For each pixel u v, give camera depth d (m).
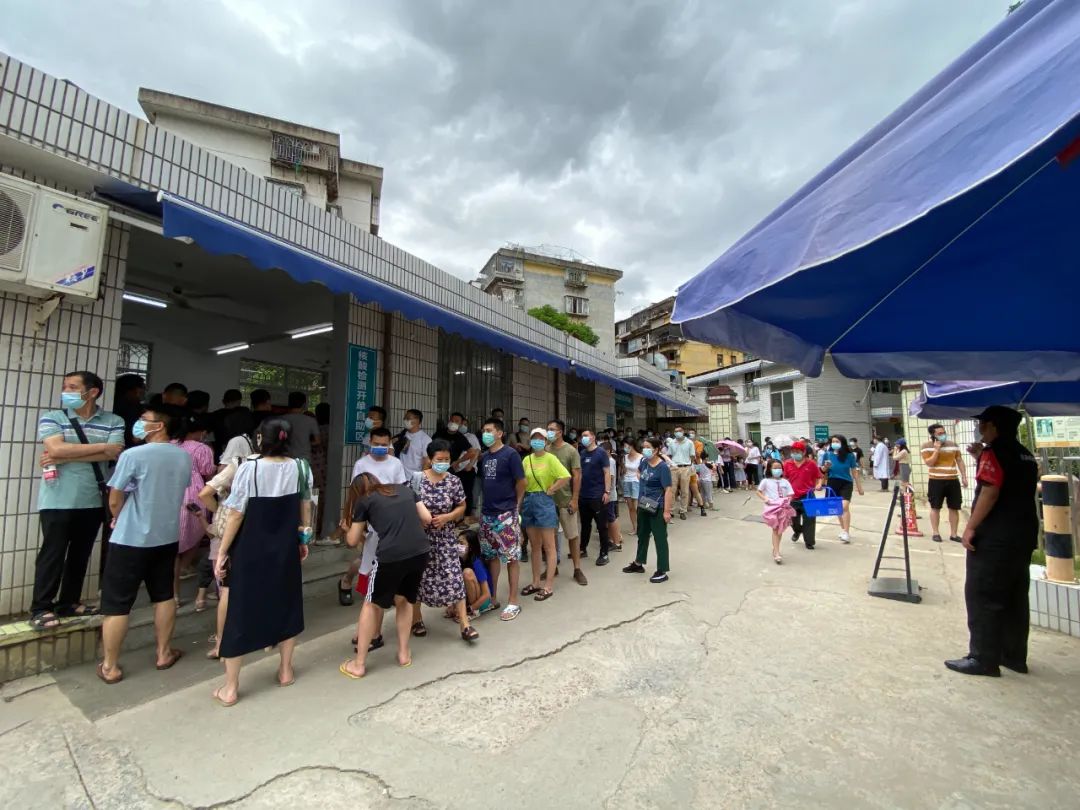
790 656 3.79
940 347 3.19
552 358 9.23
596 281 40.03
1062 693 3.20
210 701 3.08
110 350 4.05
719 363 42.97
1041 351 3.39
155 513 3.36
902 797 2.27
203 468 4.37
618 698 3.17
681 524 9.95
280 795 2.28
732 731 2.81
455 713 2.99
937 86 1.79
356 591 5.15
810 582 5.79
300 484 3.58
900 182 1.53
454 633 4.25
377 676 3.45
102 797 2.26
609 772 2.46
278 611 3.21
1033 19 1.52
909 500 8.63
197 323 8.70
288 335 8.80
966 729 2.81
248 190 4.91
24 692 3.13
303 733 2.76
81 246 3.64
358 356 6.57
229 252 3.97
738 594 5.33
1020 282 2.45
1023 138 1.27
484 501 4.77
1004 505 3.46
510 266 37.78
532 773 2.45
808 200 1.87
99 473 3.58
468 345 9.08
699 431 24.20
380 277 6.63
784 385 25.72
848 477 8.20
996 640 3.43
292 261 4.45
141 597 4.28
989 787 2.33
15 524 3.54
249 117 19.91
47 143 3.51
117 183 3.89
